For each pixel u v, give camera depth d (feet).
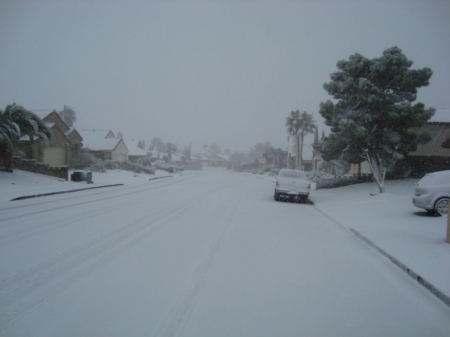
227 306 14.51
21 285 16.22
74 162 120.06
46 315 13.32
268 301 15.14
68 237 25.84
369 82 57.00
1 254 21.09
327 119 66.03
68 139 107.45
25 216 34.55
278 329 12.69
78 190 63.87
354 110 60.85
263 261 21.03
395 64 59.11
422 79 59.98
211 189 77.87
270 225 33.27
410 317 13.99
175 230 29.30
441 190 35.94
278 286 16.96
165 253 22.15
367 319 13.70
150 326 12.63
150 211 39.86
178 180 116.78
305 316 13.80
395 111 57.31
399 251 22.77
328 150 65.51
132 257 21.06
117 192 63.57
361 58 62.34
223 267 19.63
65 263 19.58
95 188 71.67
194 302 14.80
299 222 35.55
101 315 13.39
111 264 19.62
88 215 35.99
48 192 55.01
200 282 17.16
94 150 161.07
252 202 53.01
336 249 24.41
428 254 22.06
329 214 40.98
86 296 15.14
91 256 21.04
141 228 29.76
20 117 67.97
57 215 35.55
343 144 63.26
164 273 18.34
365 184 73.36
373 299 15.70
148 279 17.39
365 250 24.27
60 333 12.01
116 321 12.94
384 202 49.65
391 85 60.95
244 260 21.12
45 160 102.01
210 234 28.12
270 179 139.33
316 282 17.66
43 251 21.91
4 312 13.51
